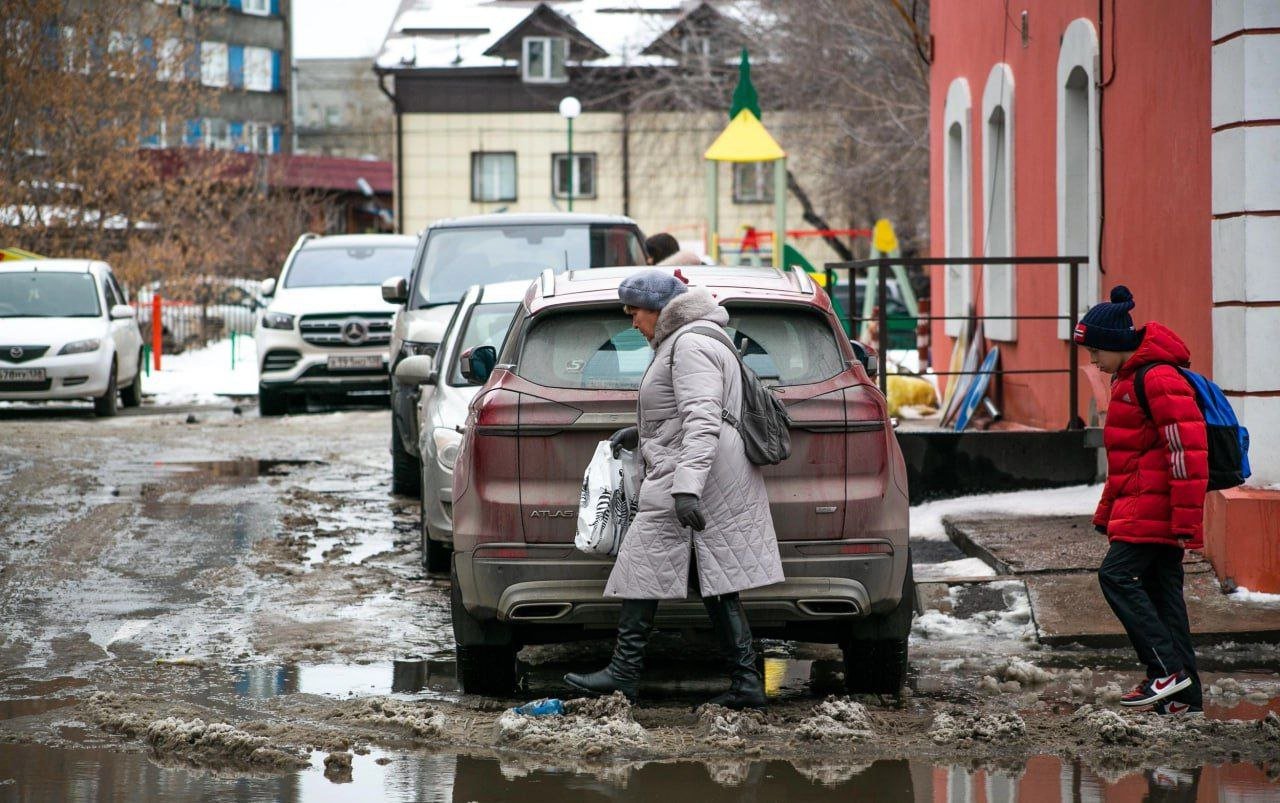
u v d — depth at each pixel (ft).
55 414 152.15
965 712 47.55
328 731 45.88
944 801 38.73
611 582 45.80
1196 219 68.64
